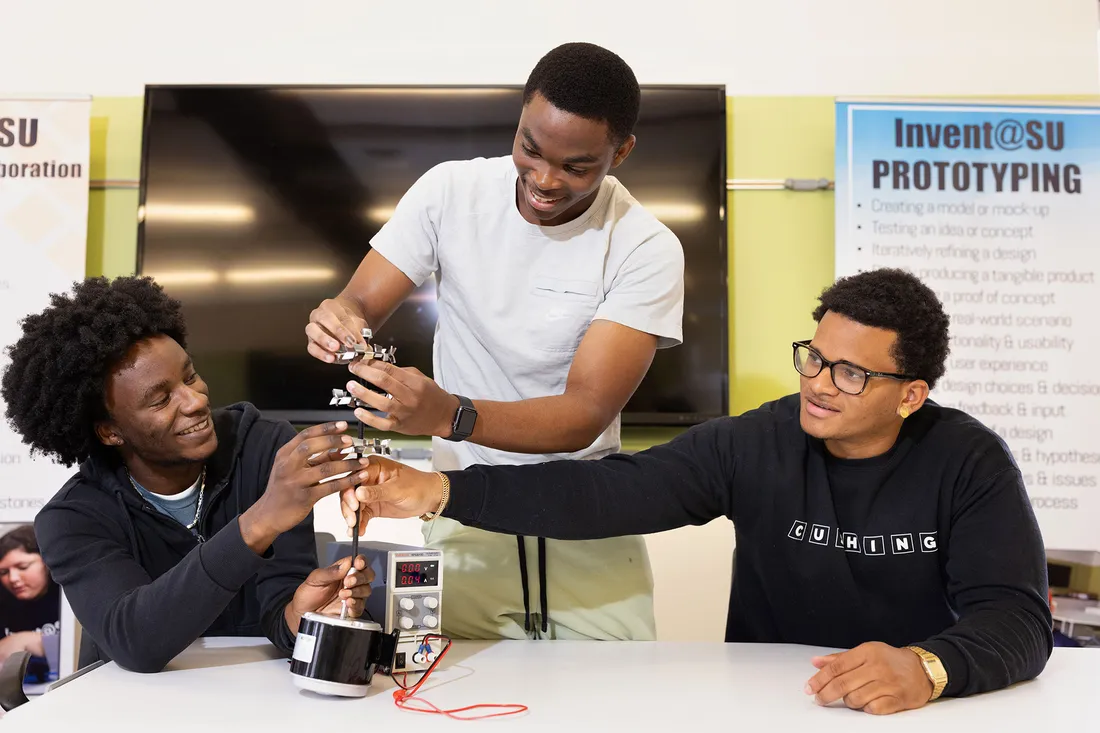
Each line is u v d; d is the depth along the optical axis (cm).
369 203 301
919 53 311
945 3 311
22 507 279
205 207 299
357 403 123
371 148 301
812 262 307
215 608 118
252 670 122
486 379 160
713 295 297
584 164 135
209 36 308
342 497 120
